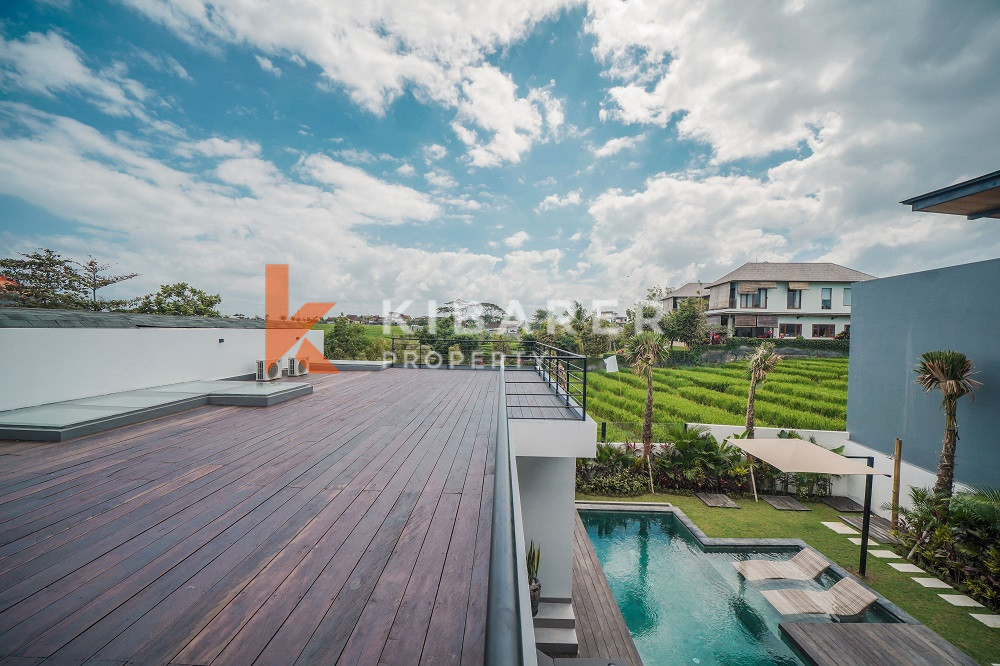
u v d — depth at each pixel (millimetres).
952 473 10430
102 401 5977
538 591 5785
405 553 2258
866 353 14148
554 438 5559
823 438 15219
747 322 39938
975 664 6273
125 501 2969
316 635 1604
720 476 14938
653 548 11078
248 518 2701
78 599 1833
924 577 9586
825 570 9852
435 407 6562
